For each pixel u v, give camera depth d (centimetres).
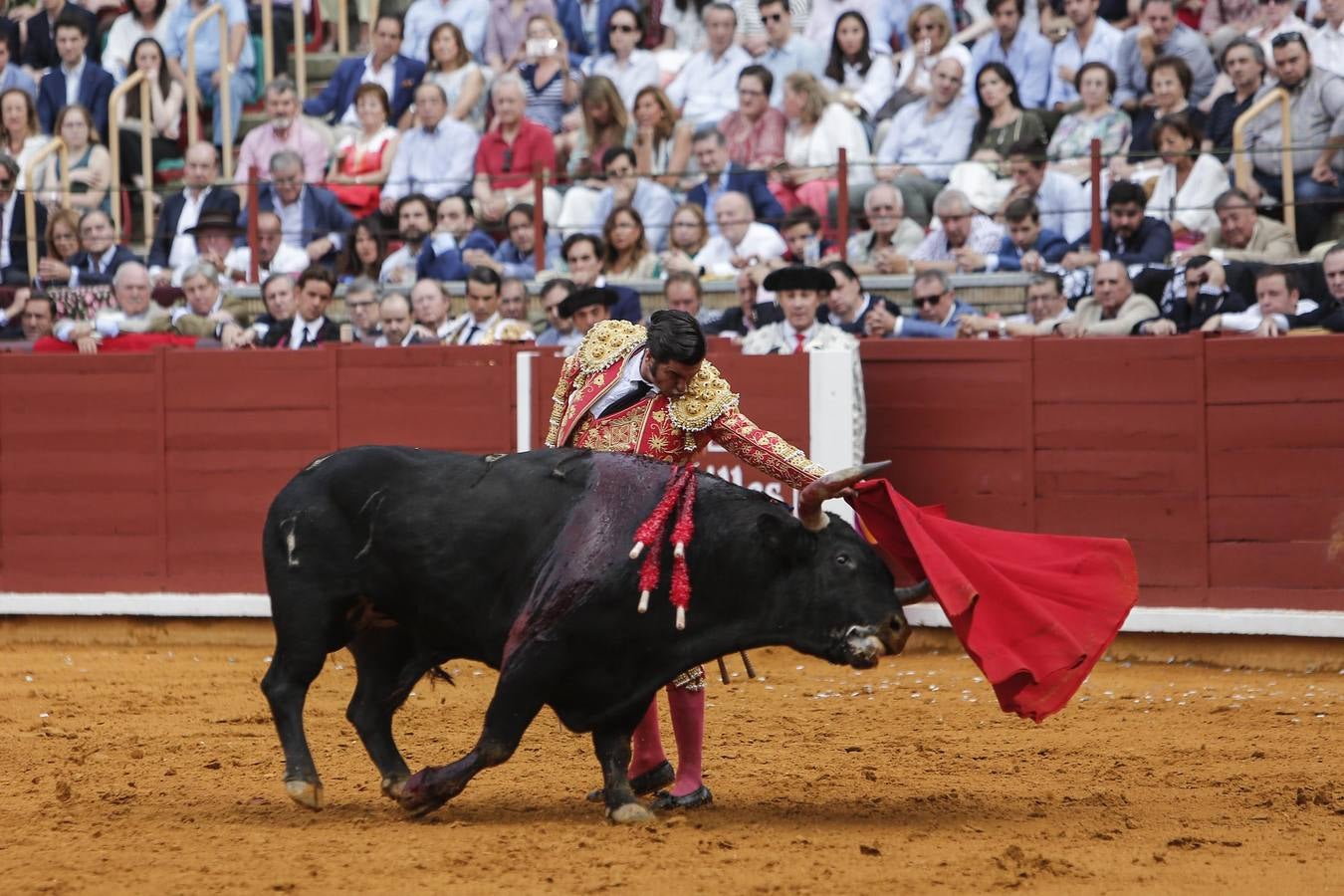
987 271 2325
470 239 2584
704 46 2816
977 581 990
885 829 993
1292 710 1513
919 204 2455
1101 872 877
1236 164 2295
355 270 2683
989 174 2450
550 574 978
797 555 966
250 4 3181
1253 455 1866
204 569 2164
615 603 971
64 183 2897
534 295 2508
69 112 2945
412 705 1581
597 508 988
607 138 2700
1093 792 1125
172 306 2673
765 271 2286
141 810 1073
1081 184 2361
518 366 2066
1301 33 2327
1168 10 2434
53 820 1039
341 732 1443
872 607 963
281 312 2502
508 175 2570
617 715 1004
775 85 2697
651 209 2597
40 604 2198
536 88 2828
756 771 1220
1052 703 982
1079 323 2138
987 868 880
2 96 3019
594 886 840
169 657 2027
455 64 2883
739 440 1024
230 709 1591
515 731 994
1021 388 1967
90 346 2408
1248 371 1869
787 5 2703
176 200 2819
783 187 2552
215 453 2162
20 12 3256
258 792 1144
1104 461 1938
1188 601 1895
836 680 1742
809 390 1962
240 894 831
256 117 3134
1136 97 2455
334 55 3219
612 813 1006
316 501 1024
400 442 2106
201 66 3114
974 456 1992
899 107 2609
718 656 996
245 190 2781
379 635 1075
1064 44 2530
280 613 1028
